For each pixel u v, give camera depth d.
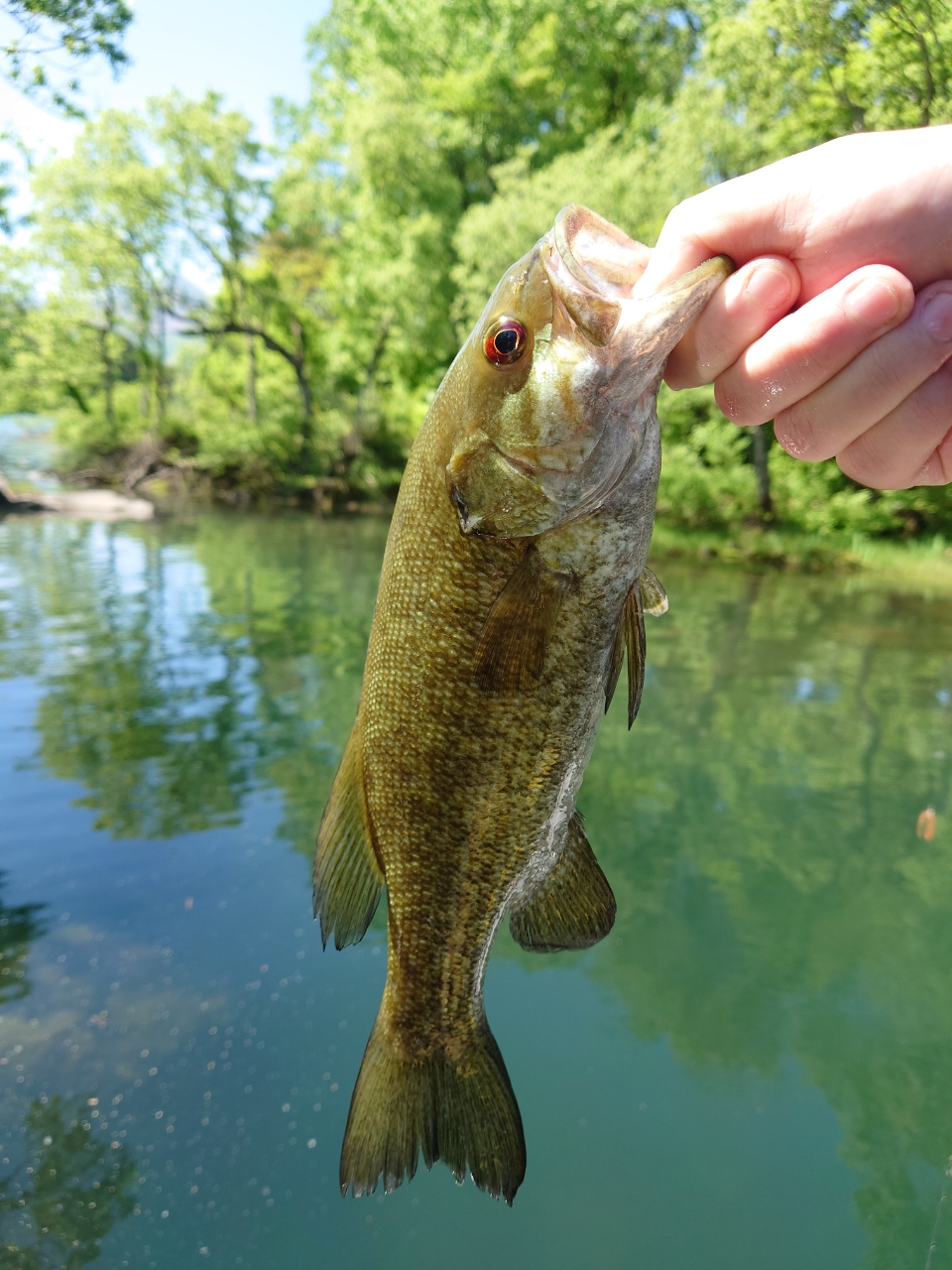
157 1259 0.54
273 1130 0.64
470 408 0.26
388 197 4.83
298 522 4.40
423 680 0.28
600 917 0.30
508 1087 0.30
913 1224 0.57
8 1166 0.61
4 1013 0.75
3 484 4.35
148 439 6.20
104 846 1.03
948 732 1.43
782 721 1.47
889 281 0.18
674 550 3.33
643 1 4.64
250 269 5.92
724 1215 0.58
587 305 0.24
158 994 0.78
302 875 0.98
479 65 4.84
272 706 1.53
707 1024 0.76
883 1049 0.73
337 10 5.61
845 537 3.40
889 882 0.98
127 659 1.81
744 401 0.20
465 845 0.29
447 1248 0.57
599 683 0.27
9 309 5.77
